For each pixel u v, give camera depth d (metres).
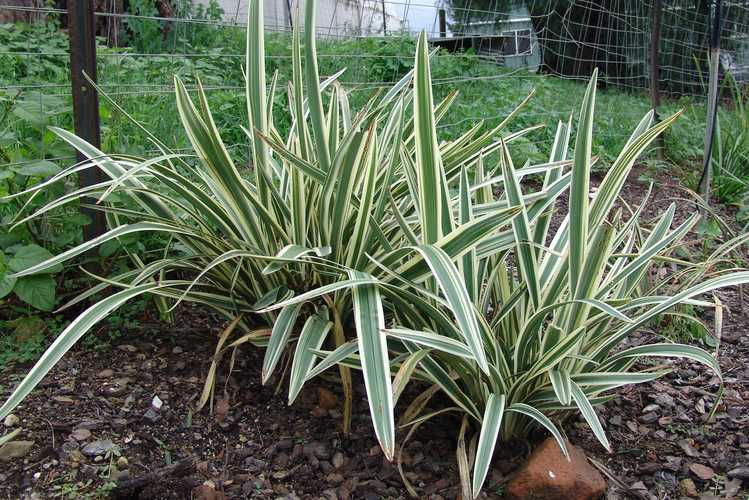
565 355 1.70
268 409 2.03
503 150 1.88
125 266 2.39
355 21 8.03
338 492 1.77
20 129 2.84
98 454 1.77
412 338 1.61
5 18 5.64
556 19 8.05
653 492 1.83
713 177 4.46
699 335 2.61
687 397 2.26
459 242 1.69
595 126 5.42
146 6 5.53
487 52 7.82
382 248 2.08
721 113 5.92
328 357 1.67
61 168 2.33
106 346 2.18
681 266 3.09
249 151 3.72
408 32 6.74
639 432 2.08
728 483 1.86
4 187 2.29
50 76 4.13
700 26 7.77
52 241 2.31
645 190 4.60
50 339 2.18
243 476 1.79
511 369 1.86
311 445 1.90
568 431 2.05
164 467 1.77
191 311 2.45
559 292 1.84
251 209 2.02
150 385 2.04
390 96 2.33
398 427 1.79
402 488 1.80
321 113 1.98
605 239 1.70
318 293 1.60
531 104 5.46
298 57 2.04
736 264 3.14
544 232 2.04
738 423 2.12
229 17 7.48
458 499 1.75
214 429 1.93
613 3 7.55
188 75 4.48
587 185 1.73
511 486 1.72
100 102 3.00
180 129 3.35
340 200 1.88
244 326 2.14
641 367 2.43
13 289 2.12
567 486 1.66
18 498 1.62
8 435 1.71
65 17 6.12
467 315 1.50
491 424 1.64
